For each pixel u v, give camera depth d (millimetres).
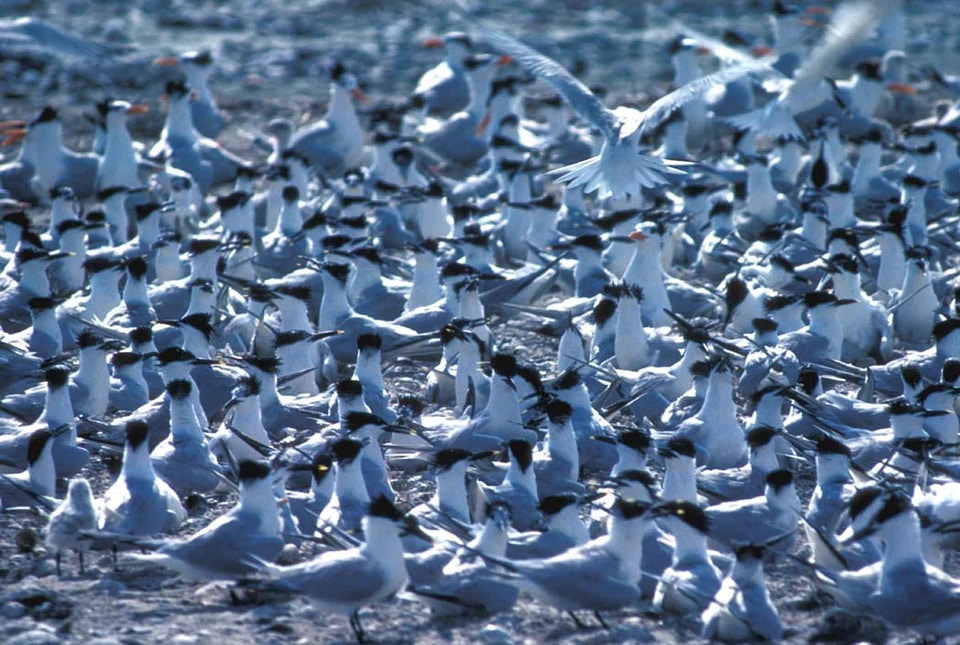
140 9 44312
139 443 11734
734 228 21172
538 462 12555
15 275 18234
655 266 17438
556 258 19250
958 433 13859
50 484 12430
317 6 44938
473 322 15164
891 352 17078
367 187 24516
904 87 28547
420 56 38031
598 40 39688
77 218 21000
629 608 10602
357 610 10023
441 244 20609
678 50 29422
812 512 11633
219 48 38594
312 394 15422
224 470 12906
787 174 23953
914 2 44812
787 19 30219
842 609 10461
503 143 24562
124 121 23672
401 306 18125
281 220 20953
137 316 17109
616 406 14078
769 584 11133
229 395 14922
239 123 30500
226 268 19391
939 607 9891
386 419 13961
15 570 11227
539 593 10070
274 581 9992
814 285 18297
